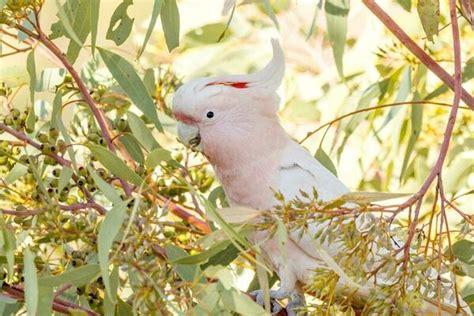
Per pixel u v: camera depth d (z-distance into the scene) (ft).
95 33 26.96
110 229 21.70
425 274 22.24
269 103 30.86
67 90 29.07
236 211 22.89
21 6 26.35
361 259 22.24
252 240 30.01
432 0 27.07
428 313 24.14
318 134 38.86
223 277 22.66
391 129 37.55
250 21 40.52
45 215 24.36
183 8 40.98
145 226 22.38
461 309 22.65
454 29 24.57
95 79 33.73
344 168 37.99
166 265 22.74
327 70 39.86
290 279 30.19
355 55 39.99
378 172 38.29
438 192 23.61
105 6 42.93
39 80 31.86
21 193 27.22
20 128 28.32
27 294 22.07
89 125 30.78
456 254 27.14
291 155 31.12
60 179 25.39
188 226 29.81
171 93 34.55
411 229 22.15
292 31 40.81
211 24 39.83
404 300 22.00
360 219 22.94
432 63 29.58
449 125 23.15
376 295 22.20
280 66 30.83
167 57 38.50
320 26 40.75
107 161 24.38
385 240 22.12
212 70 38.86
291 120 39.14
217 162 31.22
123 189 27.71
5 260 24.85
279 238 22.09
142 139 27.45
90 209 25.32
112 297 22.25
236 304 22.75
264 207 30.94
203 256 22.97
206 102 30.55
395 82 35.35
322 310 22.88
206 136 30.86
